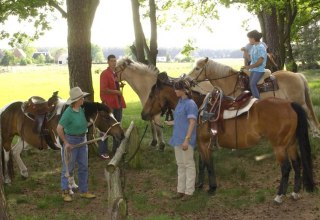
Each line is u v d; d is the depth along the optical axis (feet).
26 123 26.45
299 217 20.66
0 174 15.21
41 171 30.99
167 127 43.55
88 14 32.42
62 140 22.66
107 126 23.88
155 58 49.98
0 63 383.24
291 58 82.89
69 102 23.00
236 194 24.11
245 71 30.37
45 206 23.31
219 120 23.08
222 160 30.55
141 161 31.12
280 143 21.88
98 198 24.67
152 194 25.12
